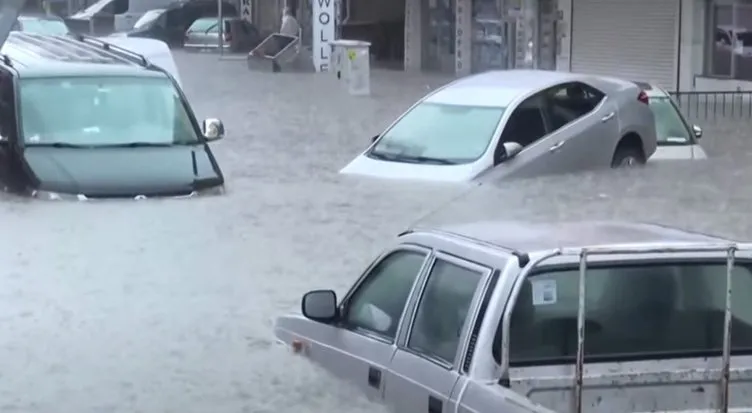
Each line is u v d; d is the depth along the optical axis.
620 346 14.73
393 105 74.94
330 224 34.88
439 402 14.49
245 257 30.66
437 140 41.88
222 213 36.06
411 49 117.44
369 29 128.25
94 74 41.56
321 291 18.14
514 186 39.75
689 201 39.41
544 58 98.62
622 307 14.85
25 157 38.16
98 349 22.86
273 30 147.50
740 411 14.36
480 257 15.09
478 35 107.62
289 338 20.00
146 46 54.03
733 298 15.23
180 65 111.75
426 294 15.92
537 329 14.52
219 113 69.31
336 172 43.66
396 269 17.14
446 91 44.12
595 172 42.47
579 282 14.33
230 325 24.52
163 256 30.61
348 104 75.69
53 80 41.03
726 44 81.06
